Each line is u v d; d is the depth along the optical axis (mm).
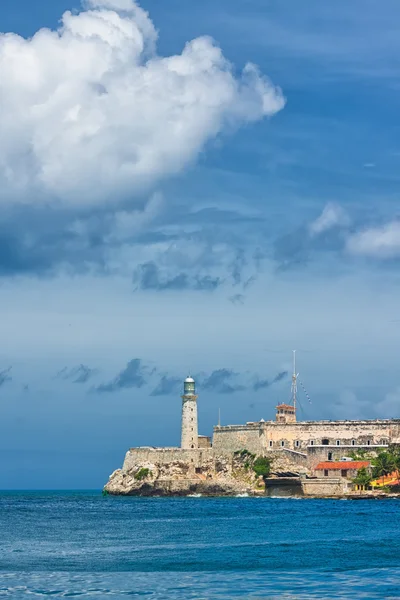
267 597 93688
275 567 114125
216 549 134125
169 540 149750
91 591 97500
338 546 137125
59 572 110625
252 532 163625
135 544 143375
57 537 157750
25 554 129625
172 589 98562
